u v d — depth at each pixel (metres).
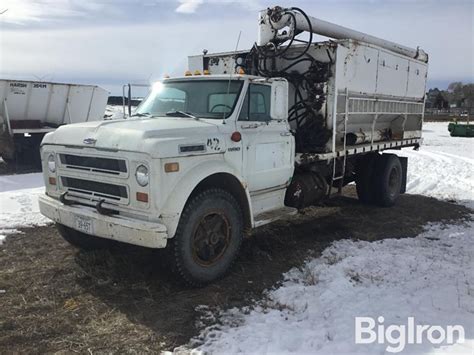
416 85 9.30
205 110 5.21
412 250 5.65
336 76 6.41
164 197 4.00
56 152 4.75
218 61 7.49
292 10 6.58
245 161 4.99
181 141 4.17
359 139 7.56
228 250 4.72
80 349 3.35
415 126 9.77
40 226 6.52
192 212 4.28
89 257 5.17
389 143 8.45
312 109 6.60
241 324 3.74
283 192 5.88
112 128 4.36
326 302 4.12
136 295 4.27
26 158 13.34
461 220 7.36
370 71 7.35
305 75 6.61
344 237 6.31
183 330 3.64
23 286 4.43
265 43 6.81
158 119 4.94
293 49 6.81
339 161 7.25
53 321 3.75
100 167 4.34
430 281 4.61
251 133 5.07
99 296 4.23
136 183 4.04
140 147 3.97
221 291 4.42
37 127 13.20
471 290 4.38
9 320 3.74
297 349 3.34
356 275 4.77
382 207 8.30
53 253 5.40
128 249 5.47
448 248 5.78
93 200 4.46
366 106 7.53
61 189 4.82
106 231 4.16
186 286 4.41
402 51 9.02
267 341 3.43
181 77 5.65
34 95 12.92
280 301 4.16
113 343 3.44
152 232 3.88
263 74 6.82
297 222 7.11
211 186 4.66
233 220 4.73
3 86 12.17
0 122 12.65
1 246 5.64
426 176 11.91
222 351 3.30
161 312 3.94
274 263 5.22
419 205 8.52
